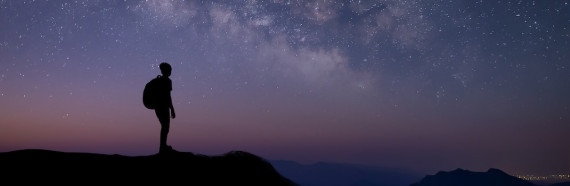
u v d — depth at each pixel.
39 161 4.35
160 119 5.35
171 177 4.36
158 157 4.85
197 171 4.62
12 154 4.58
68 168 4.24
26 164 4.23
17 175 3.95
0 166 4.14
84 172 4.20
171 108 5.49
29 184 3.79
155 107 5.38
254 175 5.05
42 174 4.02
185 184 4.29
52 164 4.29
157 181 4.23
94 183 3.98
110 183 4.02
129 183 4.09
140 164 4.58
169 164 4.66
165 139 5.30
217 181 4.55
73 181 3.97
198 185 4.34
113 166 4.42
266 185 4.97
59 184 3.86
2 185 3.71
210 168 4.79
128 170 4.38
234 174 4.86
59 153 4.73
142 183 4.14
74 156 4.65
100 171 4.26
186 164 4.73
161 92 5.39
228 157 5.27
